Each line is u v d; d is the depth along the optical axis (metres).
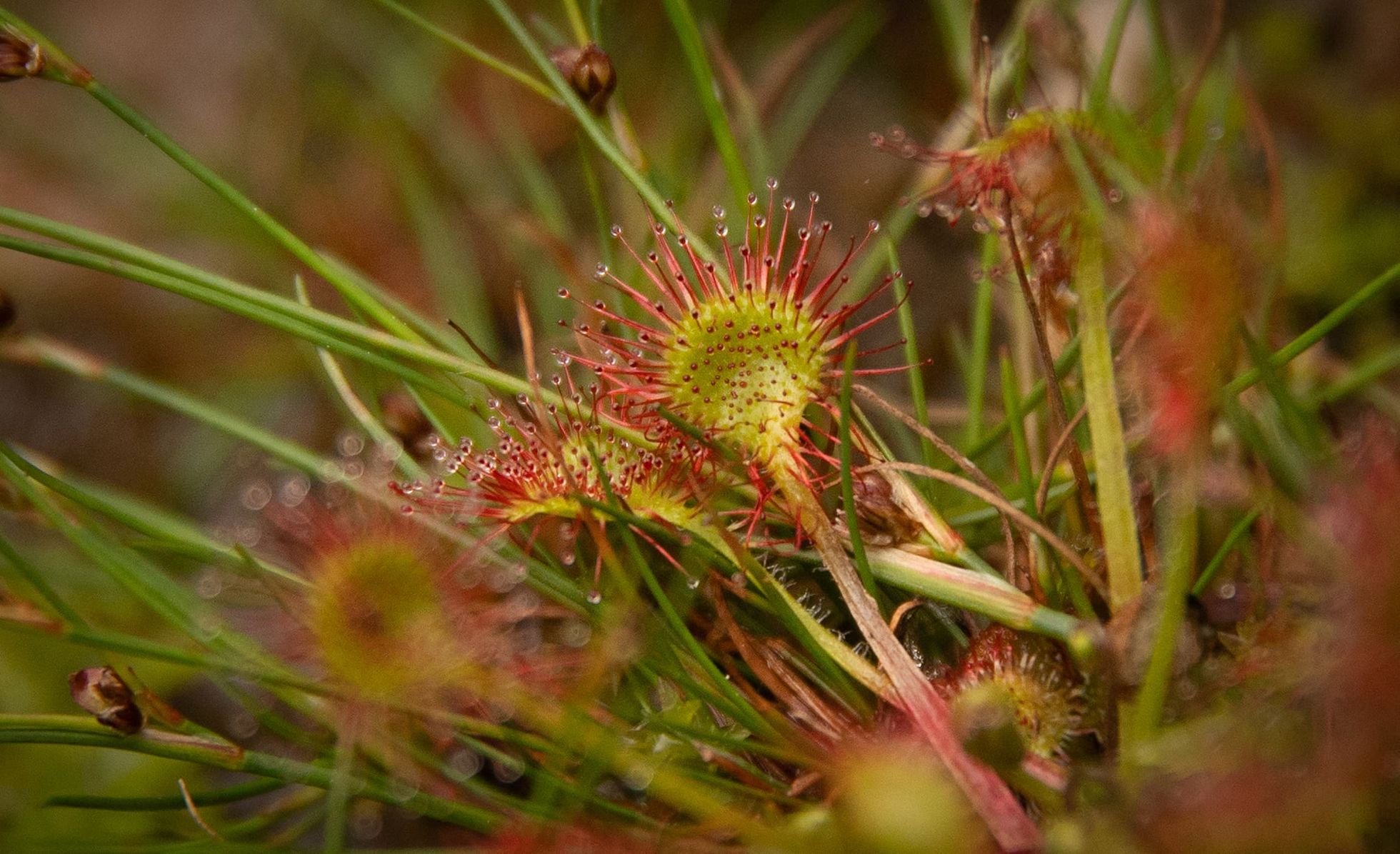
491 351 0.17
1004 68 0.14
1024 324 0.14
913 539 0.12
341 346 0.13
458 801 0.13
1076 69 0.14
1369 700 0.11
